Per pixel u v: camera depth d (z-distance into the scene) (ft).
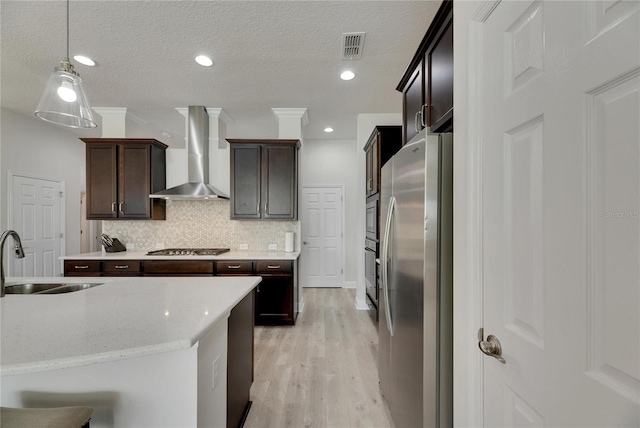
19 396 3.63
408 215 4.79
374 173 11.63
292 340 10.07
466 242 3.56
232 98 11.63
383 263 5.82
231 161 12.42
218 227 13.44
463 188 3.67
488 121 3.17
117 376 3.64
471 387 3.41
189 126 12.50
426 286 4.19
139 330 3.39
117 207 12.21
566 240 2.13
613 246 1.82
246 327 6.20
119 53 8.44
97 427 3.64
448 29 4.83
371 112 13.15
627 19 1.72
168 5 6.51
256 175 12.41
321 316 12.69
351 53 8.39
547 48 2.33
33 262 14.37
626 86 1.74
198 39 7.79
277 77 9.80
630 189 1.71
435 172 4.18
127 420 3.63
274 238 13.42
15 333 3.29
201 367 3.84
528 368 2.52
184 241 13.41
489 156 3.15
